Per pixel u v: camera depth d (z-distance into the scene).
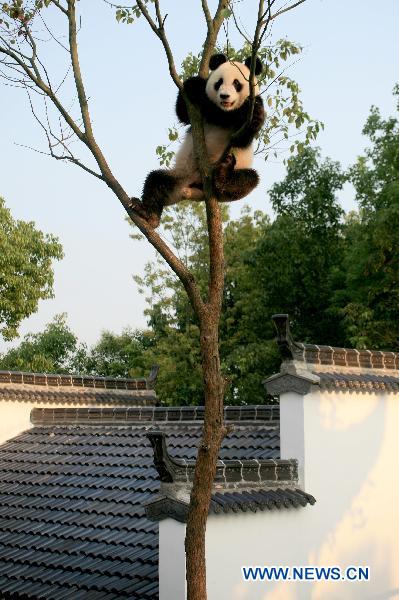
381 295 24.53
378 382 9.45
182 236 32.16
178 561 7.29
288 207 27.92
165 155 6.36
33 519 10.45
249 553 7.90
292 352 8.84
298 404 8.80
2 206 24.89
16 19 5.61
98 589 8.27
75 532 9.73
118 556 8.80
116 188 5.52
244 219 33.81
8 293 24.45
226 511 7.55
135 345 36.75
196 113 5.44
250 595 7.88
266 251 26.97
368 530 9.35
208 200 5.32
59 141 5.59
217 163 5.91
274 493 8.30
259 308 27.98
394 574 9.59
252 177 6.04
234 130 6.21
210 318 5.31
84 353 36.81
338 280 26.77
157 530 9.14
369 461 9.47
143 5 5.34
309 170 27.55
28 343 34.81
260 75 6.23
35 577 8.97
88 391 14.05
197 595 5.24
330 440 9.01
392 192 22.28
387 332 23.64
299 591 8.45
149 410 12.76
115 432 12.60
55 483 11.32
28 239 24.98
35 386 13.57
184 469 7.53
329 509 8.88
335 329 27.39
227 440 10.67
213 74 6.28
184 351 32.31
